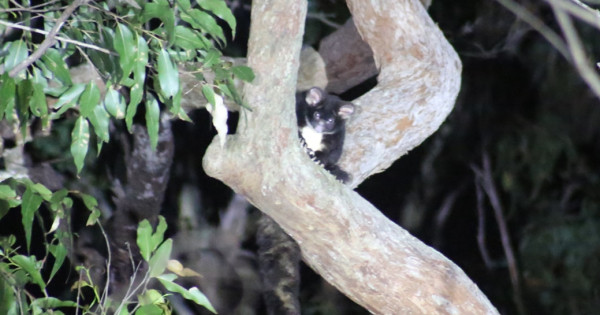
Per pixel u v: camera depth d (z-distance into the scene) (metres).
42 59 6.55
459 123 18.14
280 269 8.43
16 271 6.34
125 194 13.39
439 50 10.48
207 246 15.56
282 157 6.98
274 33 6.77
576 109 17.22
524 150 17.55
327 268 7.89
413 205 18.92
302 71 11.81
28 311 6.48
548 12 16.50
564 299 17.11
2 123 11.09
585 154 17.83
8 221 14.87
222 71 6.48
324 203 7.23
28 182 6.32
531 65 17.36
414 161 18.84
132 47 6.00
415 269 7.77
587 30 15.89
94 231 14.08
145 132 12.38
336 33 11.70
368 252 7.64
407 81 10.18
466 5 16.98
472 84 17.86
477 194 18.94
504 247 17.81
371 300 7.93
